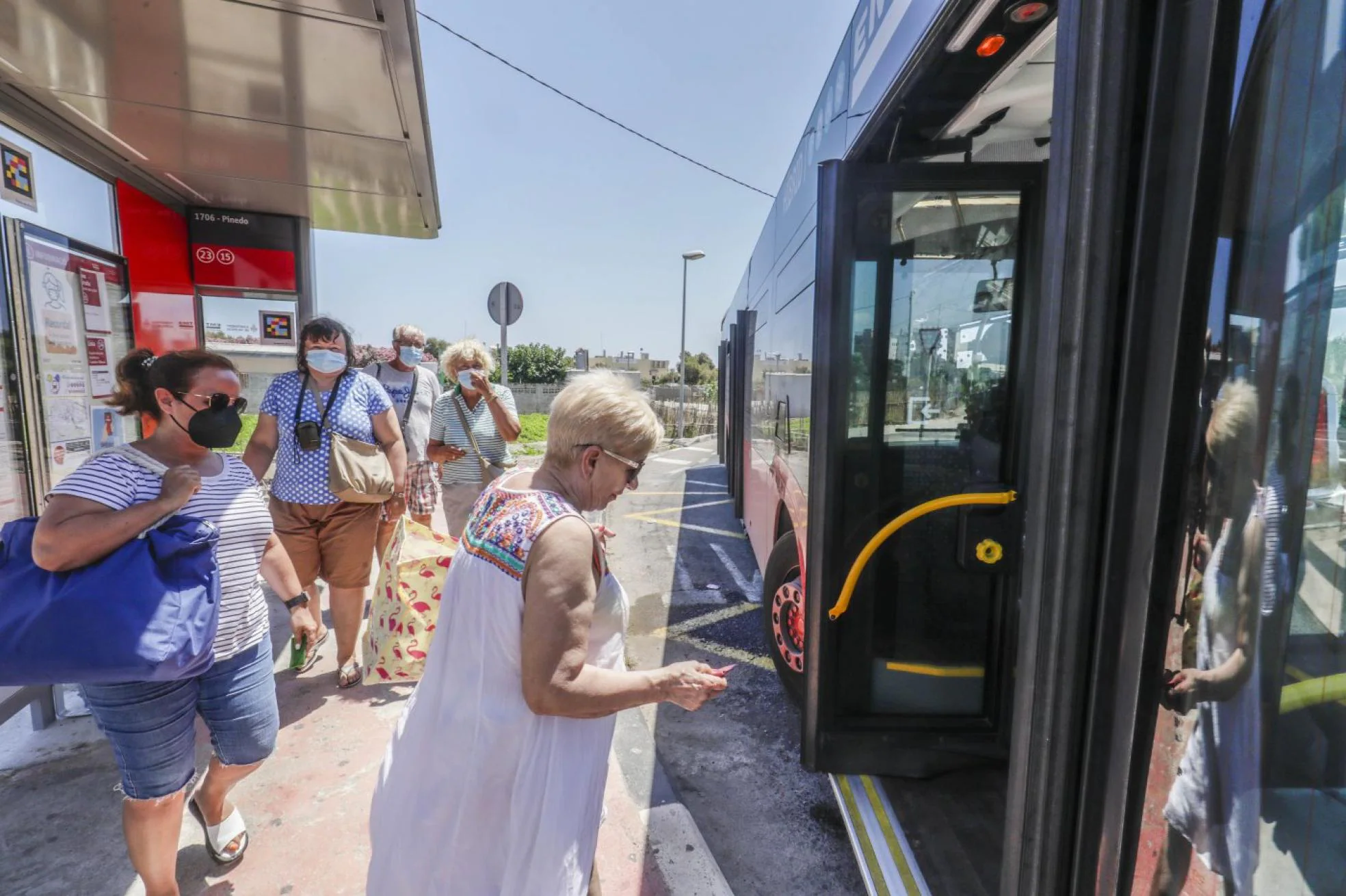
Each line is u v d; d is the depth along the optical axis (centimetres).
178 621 161
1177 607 93
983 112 212
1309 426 80
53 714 310
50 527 154
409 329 445
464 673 137
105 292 370
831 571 245
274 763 285
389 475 325
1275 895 85
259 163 379
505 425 420
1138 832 99
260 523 201
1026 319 227
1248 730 87
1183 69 90
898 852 221
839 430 239
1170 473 93
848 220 229
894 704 256
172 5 230
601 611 144
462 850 136
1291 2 79
